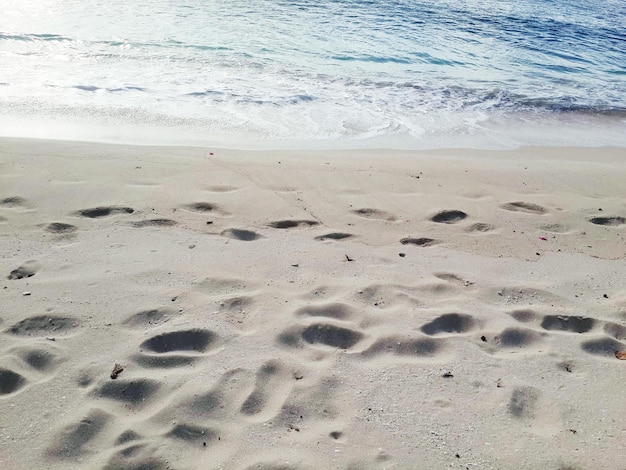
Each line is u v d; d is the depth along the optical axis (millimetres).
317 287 3568
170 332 3018
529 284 3801
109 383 2648
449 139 7211
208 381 2697
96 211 4375
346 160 6062
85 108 7152
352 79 9297
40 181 4766
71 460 2254
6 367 2676
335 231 4379
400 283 3682
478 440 2469
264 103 7891
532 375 2902
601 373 2947
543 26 14555
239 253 3938
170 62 9344
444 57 11070
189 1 13609
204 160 5648
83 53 9430
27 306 3164
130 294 3354
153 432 2404
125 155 5578
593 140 7598
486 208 5039
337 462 2305
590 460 2385
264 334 3072
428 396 2715
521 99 9125
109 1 13078
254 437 2412
